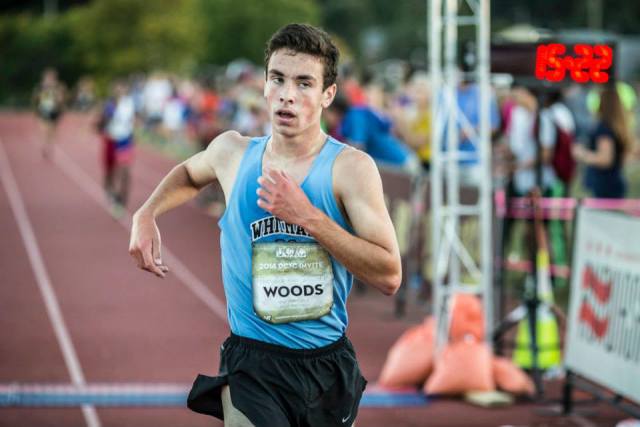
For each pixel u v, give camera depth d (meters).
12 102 132.12
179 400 16.77
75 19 126.44
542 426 15.70
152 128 79.81
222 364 9.02
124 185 41.41
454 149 17.83
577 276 16.11
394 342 21.20
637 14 130.62
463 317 17.50
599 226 15.48
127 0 110.81
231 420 8.81
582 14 129.75
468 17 17.41
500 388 17.08
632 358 14.27
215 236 36.16
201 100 58.88
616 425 15.73
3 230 36.97
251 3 118.88
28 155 69.31
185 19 111.00
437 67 17.44
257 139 8.98
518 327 20.44
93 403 16.58
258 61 118.25
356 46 154.88
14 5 137.38
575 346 15.98
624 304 14.55
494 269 22.81
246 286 8.84
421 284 24.73
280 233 8.70
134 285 27.23
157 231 9.05
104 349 20.41
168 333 21.86
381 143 24.59
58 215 41.03
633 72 75.50
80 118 106.69
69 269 29.47
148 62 110.44
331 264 8.75
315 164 8.62
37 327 22.31
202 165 9.17
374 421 15.85
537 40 17.52
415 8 150.38
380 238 8.41
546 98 19.97
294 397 8.80
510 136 22.56
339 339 8.98
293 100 8.47
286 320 8.75
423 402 16.80
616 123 22.75
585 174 24.53
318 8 144.38
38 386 17.52
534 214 17.89
